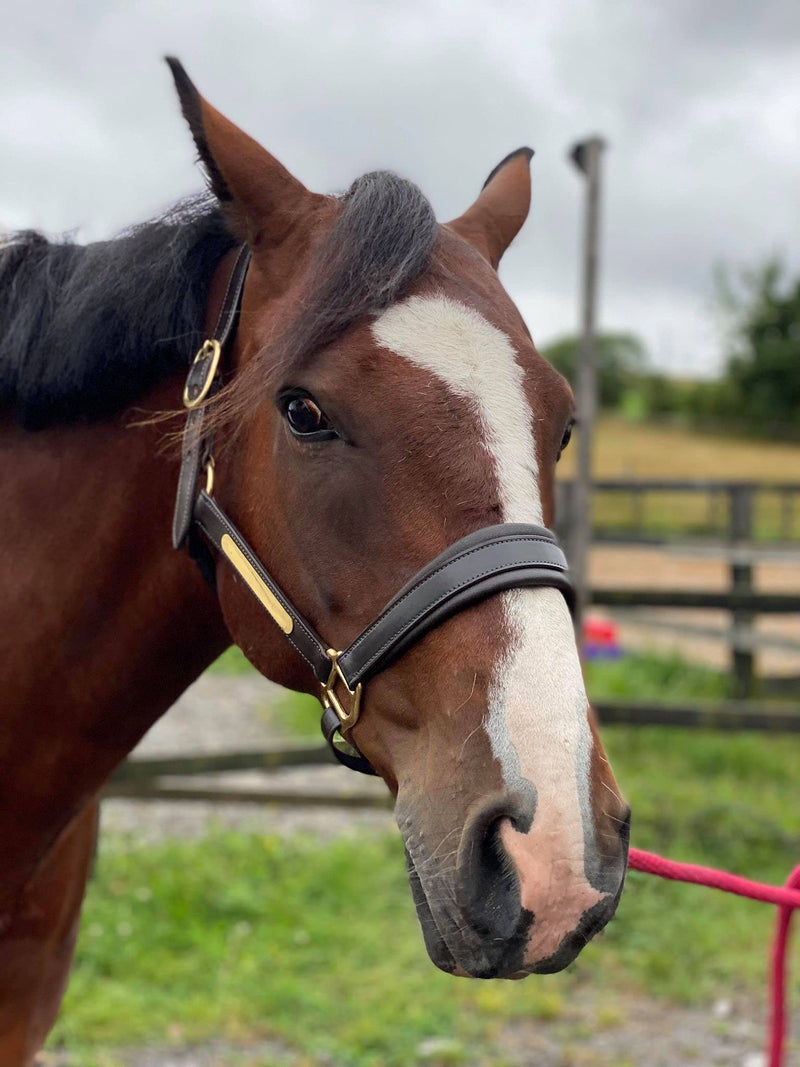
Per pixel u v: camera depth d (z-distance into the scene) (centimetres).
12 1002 179
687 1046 319
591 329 462
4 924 174
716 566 1388
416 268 136
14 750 167
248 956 354
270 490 141
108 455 162
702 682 712
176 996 332
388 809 442
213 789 434
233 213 152
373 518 130
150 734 648
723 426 3559
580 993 348
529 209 176
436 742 125
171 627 163
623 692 688
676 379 4050
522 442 130
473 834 117
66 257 170
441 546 127
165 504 159
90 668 164
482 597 124
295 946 366
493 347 134
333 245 137
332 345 133
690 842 453
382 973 349
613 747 595
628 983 354
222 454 150
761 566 1423
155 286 158
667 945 373
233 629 151
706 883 165
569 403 141
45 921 180
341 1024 322
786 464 2836
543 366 138
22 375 162
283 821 496
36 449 166
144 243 162
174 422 158
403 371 130
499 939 116
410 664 129
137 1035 313
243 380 140
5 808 169
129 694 166
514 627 123
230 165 147
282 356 134
